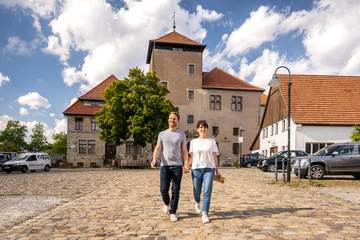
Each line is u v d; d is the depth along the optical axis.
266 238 6.21
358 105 36.31
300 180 18.77
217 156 7.84
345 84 38.72
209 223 7.40
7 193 13.75
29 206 10.27
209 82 59.34
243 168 40.53
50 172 33.47
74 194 13.31
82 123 57.31
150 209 9.30
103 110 41.69
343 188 15.12
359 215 8.34
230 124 58.34
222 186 15.80
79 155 56.66
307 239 6.17
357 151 20.06
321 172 20.09
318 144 34.38
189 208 9.30
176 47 57.44
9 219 8.27
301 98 37.00
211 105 58.06
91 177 23.80
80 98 58.06
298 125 34.19
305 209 9.14
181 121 56.84
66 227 7.27
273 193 12.86
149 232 6.71
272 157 29.94
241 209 9.11
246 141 58.56
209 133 57.72
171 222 7.55
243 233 6.55
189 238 6.23
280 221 7.61
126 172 31.45
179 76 57.34
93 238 6.36
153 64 56.88
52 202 11.11
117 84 41.31
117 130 40.38
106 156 57.50
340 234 6.51
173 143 7.73
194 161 7.76
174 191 7.71
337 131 34.47
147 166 43.53
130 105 39.97
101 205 10.13
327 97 37.16
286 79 39.41
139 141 41.47
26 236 6.57
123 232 6.76
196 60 57.94
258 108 59.31
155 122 40.38
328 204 10.06
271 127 43.22
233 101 58.78
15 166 33.34
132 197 11.94
